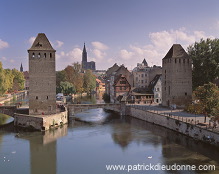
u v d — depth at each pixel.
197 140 53.00
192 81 89.38
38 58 72.19
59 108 82.62
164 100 88.94
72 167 40.66
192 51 89.62
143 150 48.41
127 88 113.38
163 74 89.12
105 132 63.47
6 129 66.12
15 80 164.00
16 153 47.31
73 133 62.34
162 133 61.47
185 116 66.75
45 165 41.53
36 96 72.44
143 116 79.50
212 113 51.56
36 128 65.12
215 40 86.06
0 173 38.53
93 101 129.12
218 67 83.31
